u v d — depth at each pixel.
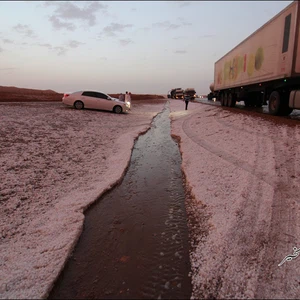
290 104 11.03
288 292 2.57
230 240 3.36
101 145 9.22
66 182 5.64
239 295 2.52
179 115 21.88
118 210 4.58
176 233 3.76
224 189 5.00
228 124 11.87
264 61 12.84
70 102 18.58
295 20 9.79
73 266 3.11
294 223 3.72
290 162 5.93
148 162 7.75
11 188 5.02
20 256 3.16
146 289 2.71
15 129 9.40
